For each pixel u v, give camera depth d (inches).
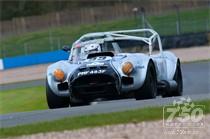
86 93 1460.4
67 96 1492.4
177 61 1812.3
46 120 1144.2
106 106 1334.9
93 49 1590.8
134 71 1459.2
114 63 1469.0
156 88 1552.7
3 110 2294.5
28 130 1034.7
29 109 2256.4
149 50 1635.1
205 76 2896.2
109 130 984.3
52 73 1508.4
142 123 1003.3
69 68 1497.3
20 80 4690.0
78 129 1007.0
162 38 6181.1
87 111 1252.5
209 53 5039.4
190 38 6146.7
